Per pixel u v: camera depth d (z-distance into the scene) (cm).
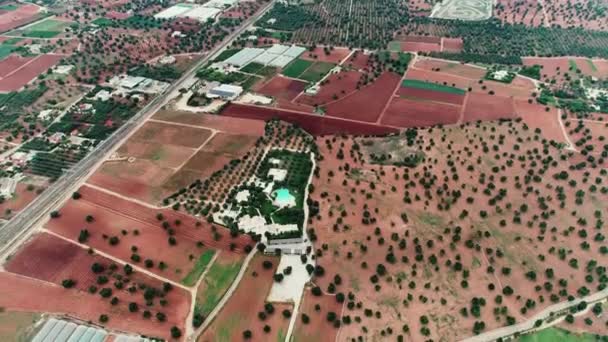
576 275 13825
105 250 14475
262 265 14038
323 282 13538
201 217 15675
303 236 15062
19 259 14125
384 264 14038
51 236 14988
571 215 15762
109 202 16400
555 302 13075
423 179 17125
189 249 14512
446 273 13788
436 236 14975
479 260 14225
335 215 15775
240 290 13250
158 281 13450
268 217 15638
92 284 13312
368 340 12000
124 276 13550
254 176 17562
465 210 15825
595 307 12825
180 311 12625
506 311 12738
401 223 15462
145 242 14750
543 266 14050
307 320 12412
